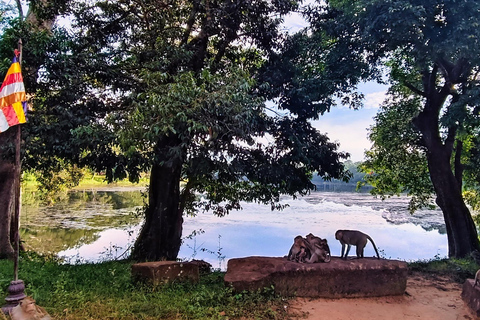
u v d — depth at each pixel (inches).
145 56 320.2
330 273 224.2
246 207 1402.6
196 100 248.5
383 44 334.3
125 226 817.5
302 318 189.3
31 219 930.1
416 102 456.4
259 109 309.4
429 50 288.8
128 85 320.2
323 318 190.9
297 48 370.0
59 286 210.2
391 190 566.6
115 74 316.8
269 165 348.5
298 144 336.2
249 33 365.4
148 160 302.5
